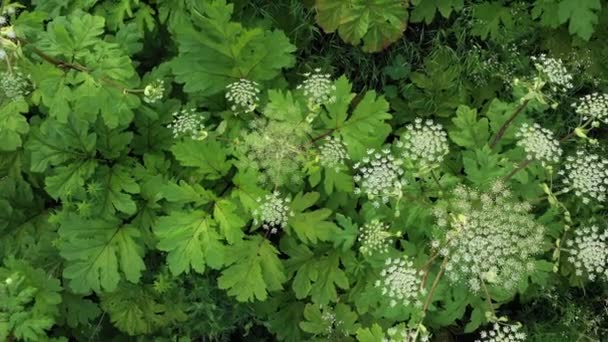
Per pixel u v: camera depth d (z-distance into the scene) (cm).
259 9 274
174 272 232
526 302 272
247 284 236
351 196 255
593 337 263
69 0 266
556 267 218
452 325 275
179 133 250
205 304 251
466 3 286
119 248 242
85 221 240
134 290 256
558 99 275
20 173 258
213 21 240
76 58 238
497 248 216
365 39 270
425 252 238
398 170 218
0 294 226
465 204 216
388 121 285
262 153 231
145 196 248
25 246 253
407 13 265
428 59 281
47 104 235
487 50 284
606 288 264
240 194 242
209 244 234
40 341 232
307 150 236
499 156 237
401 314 235
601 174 215
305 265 249
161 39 283
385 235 224
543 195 247
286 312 261
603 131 277
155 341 259
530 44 284
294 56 255
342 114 244
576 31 253
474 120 244
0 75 234
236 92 230
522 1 281
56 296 237
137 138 253
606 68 275
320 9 264
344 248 241
